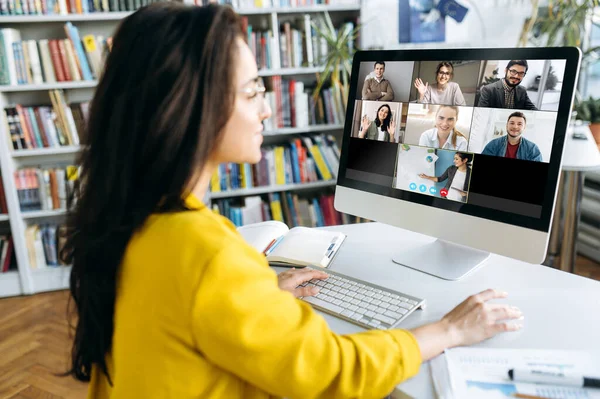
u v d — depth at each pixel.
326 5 3.17
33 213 3.07
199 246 0.65
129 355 0.68
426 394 0.76
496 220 1.11
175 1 0.71
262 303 0.66
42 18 2.89
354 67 1.35
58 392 2.15
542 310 1.00
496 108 1.10
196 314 0.63
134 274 0.68
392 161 1.29
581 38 3.24
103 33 3.20
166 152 0.66
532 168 1.05
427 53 1.20
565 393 0.74
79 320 0.77
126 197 0.67
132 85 0.66
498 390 0.75
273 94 3.16
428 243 1.36
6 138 2.97
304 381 0.68
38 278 3.15
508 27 3.53
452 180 1.18
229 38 0.68
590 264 3.28
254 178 3.26
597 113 2.61
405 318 0.99
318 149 3.29
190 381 0.66
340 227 1.57
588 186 3.37
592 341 0.88
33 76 2.96
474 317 0.90
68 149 3.05
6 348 2.50
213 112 0.68
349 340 0.75
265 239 1.44
